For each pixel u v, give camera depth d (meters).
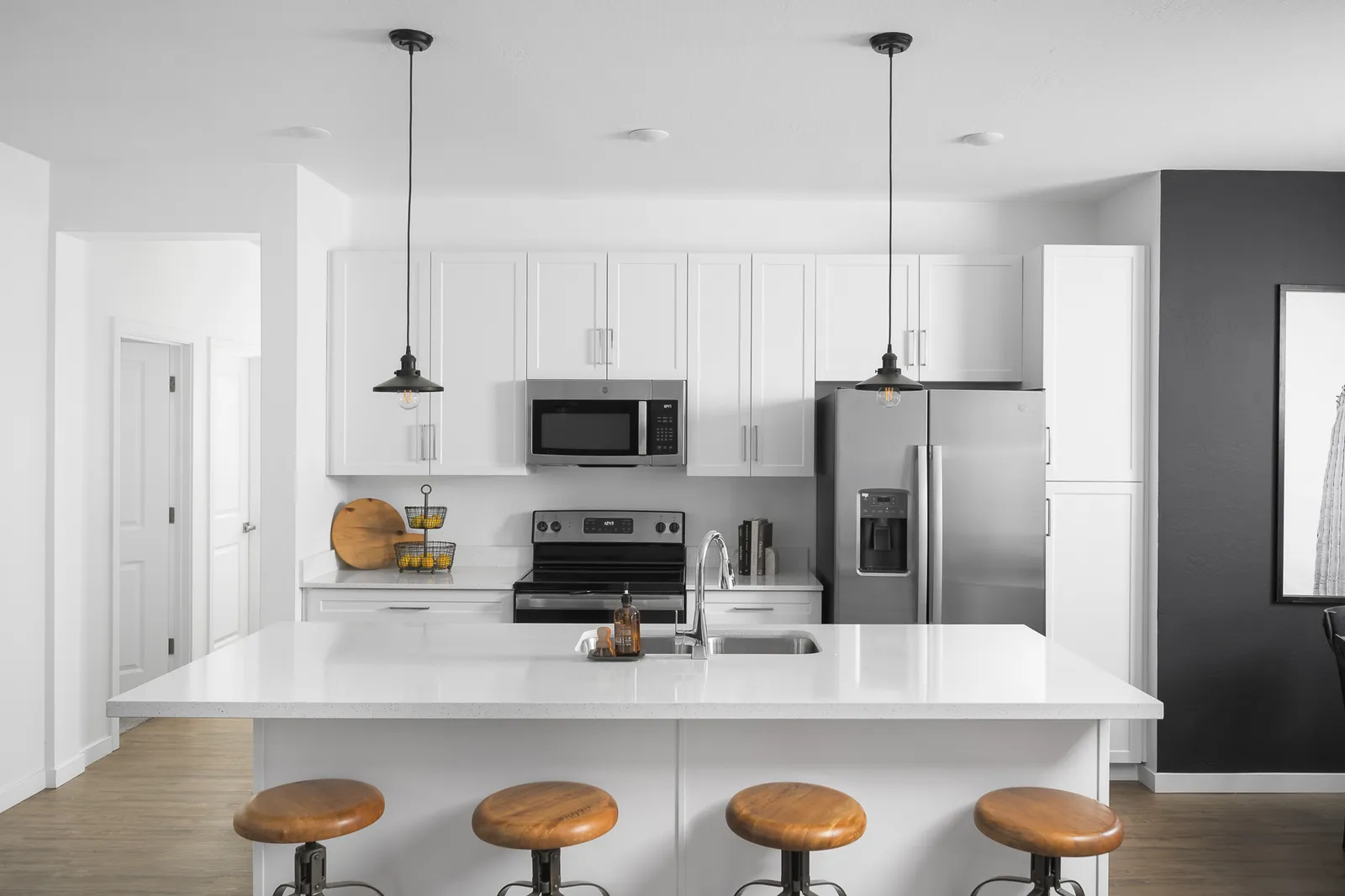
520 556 4.92
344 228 4.80
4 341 3.92
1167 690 4.24
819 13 2.66
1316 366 4.23
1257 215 4.24
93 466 4.46
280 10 2.65
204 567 5.42
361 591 4.32
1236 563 4.25
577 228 4.85
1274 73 3.10
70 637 4.29
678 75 3.13
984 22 2.72
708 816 2.60
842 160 4.12
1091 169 4.23
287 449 4.20
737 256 4.58
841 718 2.37
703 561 2.90
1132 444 4.35
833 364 4.58
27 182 4.03
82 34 2.80
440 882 2.61
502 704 2.35
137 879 3.29
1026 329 4.54
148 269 4.88
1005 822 2.27
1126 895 3.22
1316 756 4.23
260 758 2.61
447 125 3.66
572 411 4.55
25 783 4.04
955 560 4.14
